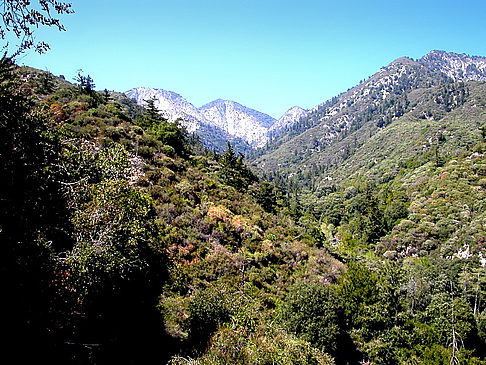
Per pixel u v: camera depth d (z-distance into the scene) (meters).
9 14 5.11
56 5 5.38
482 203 46.62
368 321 19.50
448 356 18.92
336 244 53.97
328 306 17.06
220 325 12.38
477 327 25.47
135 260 11.59
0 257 6.00
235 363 10.21
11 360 6.51
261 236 26.22
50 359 7.62
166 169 28.50
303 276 23.59
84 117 30.17
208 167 47.84
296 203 75.81
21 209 6.15
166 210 21.84
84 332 9.77
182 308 14.28
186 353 11.52
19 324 6.62
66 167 9.36
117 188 11.70
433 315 25.70
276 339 11.88
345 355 18.22
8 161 5.79
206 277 18.31
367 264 32.44
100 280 10.15
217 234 22.59
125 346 10.73
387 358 18.52
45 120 7.16
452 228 44.50
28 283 6.71
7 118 5.77
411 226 49.12
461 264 36.19
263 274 21.28
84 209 10.40
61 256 8.84
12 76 5.67
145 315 12.95
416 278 32.44
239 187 43.06
